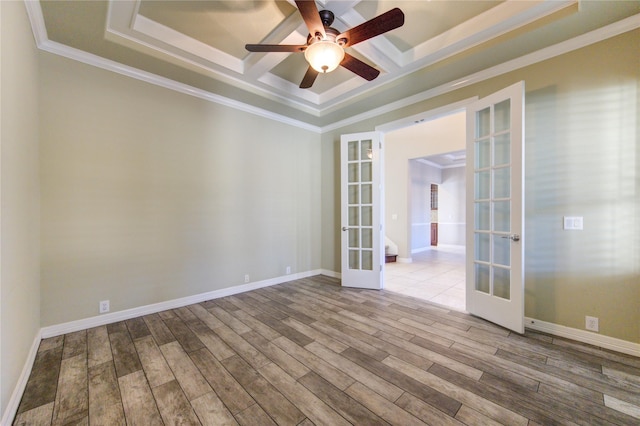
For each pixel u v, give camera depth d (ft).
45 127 7.93
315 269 15.92
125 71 9.34
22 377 5.70
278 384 5.92
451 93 10.54
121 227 9.29
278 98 12.34
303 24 7.80
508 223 8.89
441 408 5.18
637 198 7.12
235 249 12.32
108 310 9.01
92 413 5.08
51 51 8.03
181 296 10.66
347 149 13.53
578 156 7.87
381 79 10.68
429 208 29.19
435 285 13.83
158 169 10.11
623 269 7.28
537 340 7.84
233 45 9.25
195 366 6.59
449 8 7.55
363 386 5.85
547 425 4.78
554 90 8.20
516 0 7.16
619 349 7.25
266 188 13.53
